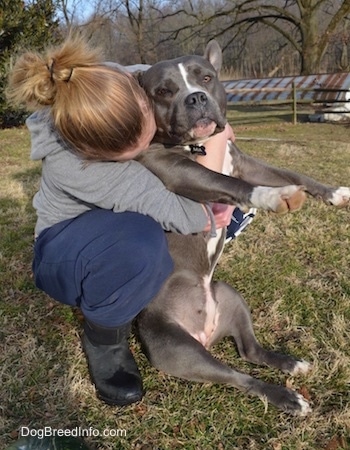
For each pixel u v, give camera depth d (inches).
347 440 42.6
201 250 54.0
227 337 57.2
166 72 52.1
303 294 64.5
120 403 47.6
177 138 51.2
